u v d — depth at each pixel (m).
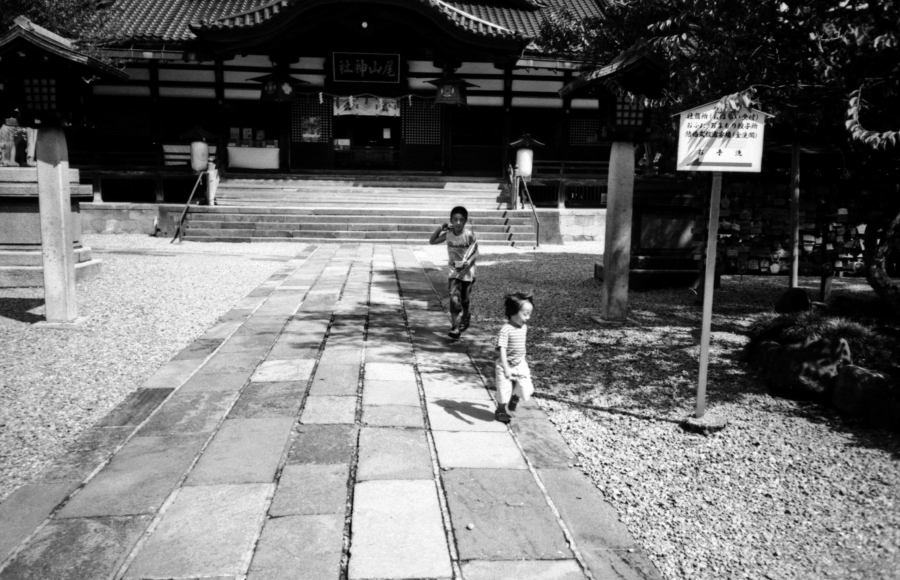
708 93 6.26
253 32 20.77
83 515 3.46
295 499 3.65
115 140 22.55
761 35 5.77
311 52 22.86
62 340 7.23
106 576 2.93
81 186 10.95
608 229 8.36
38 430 4.70
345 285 11.13
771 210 10.40
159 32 21.59
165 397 5.36
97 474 3.95
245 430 4.66
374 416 4.99
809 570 3.16
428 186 22.48
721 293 10.67
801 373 5.47
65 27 15.23
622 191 8.12
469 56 22.00
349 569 3.00
